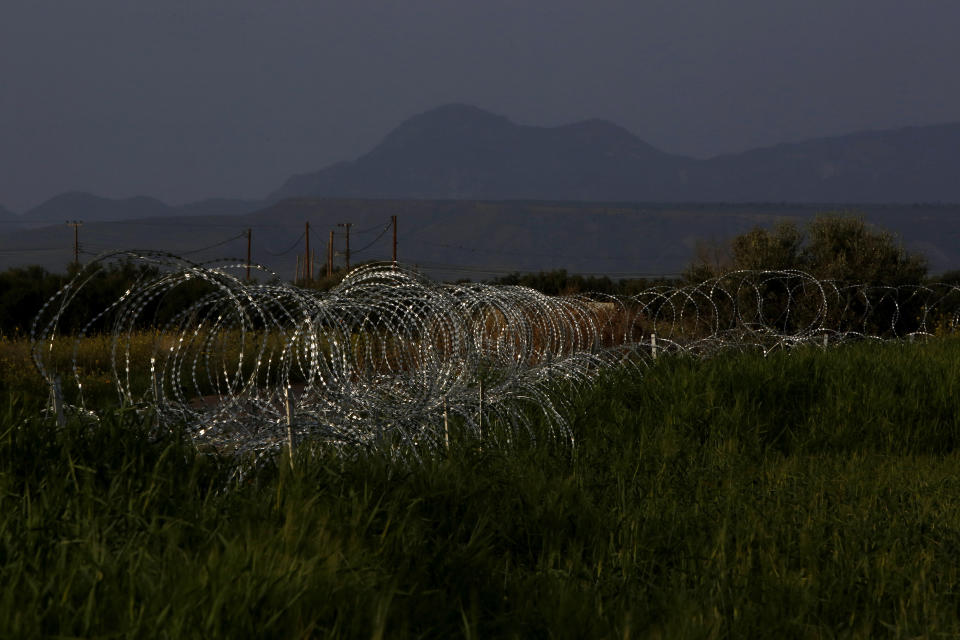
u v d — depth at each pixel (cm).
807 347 5769
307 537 1692
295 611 1368
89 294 10181
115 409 2236
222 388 5153
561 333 4294
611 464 3244
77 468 1952
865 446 3922
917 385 4522
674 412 4116
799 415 4328
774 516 2536
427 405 2902
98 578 1380
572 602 1748
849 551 2250
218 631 1248
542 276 15250
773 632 1778
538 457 3222
